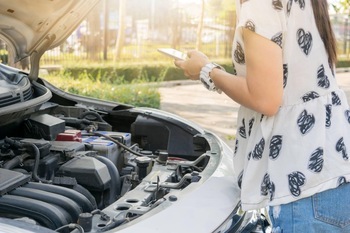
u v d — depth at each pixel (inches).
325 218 77.6
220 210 84.9
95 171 102.1
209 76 82.9
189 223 79.3
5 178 89.3
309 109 78.3
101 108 151.4
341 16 624.7
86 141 122.5
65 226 80.2
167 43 646.5
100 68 472.1
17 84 131.7
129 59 574.9
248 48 75.8
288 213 78.3
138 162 113.2
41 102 122.6
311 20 79.3
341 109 80.7
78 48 549.6
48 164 104.4
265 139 79.7
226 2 636.1
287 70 78.0
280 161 78.3
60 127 125.4
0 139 118.9
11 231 69.9
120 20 566.6
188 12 654.5
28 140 111.5
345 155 78.4
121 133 133.3
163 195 98.3
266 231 93.4
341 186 77.7
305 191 77.1
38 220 83.0
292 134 78.0
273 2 75.8
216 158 110.0
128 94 353.7
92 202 100.6
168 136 138.6
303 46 78.2
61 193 91.4
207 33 652.7
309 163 77.1
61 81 383.2
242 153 87.2
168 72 520.4
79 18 132.1
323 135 77.8
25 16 125.7
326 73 80.1
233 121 354.6
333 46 81.6
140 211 86.0
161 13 641.6
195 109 393.1
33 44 136.4
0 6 120.4
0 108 107.9
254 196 80.6
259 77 75.0
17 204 83.8
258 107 76.4
